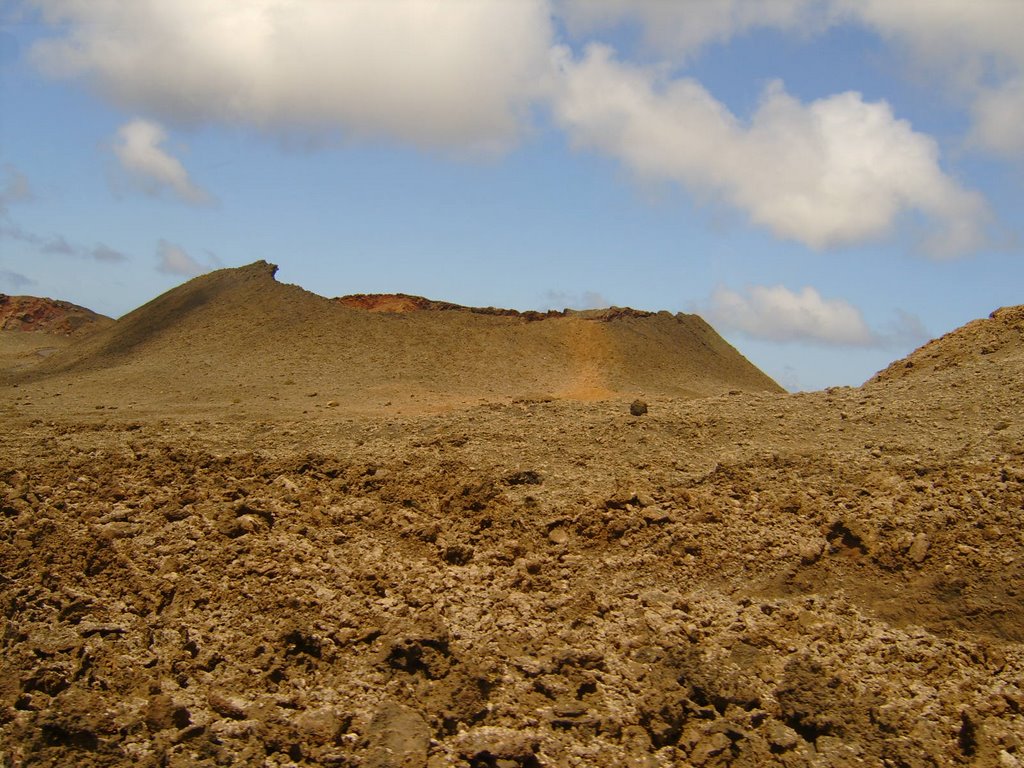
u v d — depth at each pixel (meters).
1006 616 11.38
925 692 10.41
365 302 60.28
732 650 10.91
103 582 11.57
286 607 11.15
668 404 19.73
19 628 10.54
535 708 9.95
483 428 17.62
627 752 9.45
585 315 58.25
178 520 13.03
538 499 14.06
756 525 13.18
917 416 16.75
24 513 12.92
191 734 9.11
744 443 16.02
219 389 36.06
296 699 9.84
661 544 12.86
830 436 16.11
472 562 12.66
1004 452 14.40
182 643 10.63
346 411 29.95
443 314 53.12
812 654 10.87
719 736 9.57
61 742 9.02
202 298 50.81
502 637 11.01
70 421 22.30
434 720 9.66
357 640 10.67
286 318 47.91
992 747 9.68
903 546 12.38
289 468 15.09
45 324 73.69
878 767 9.38
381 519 13.52
